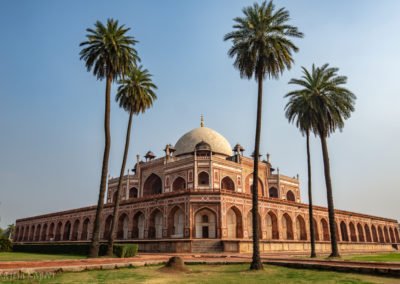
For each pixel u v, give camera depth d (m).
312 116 24.08
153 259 17.52
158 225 34.41
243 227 32.16
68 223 48.91
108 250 20.84
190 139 46.34
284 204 37.41
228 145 48.12
